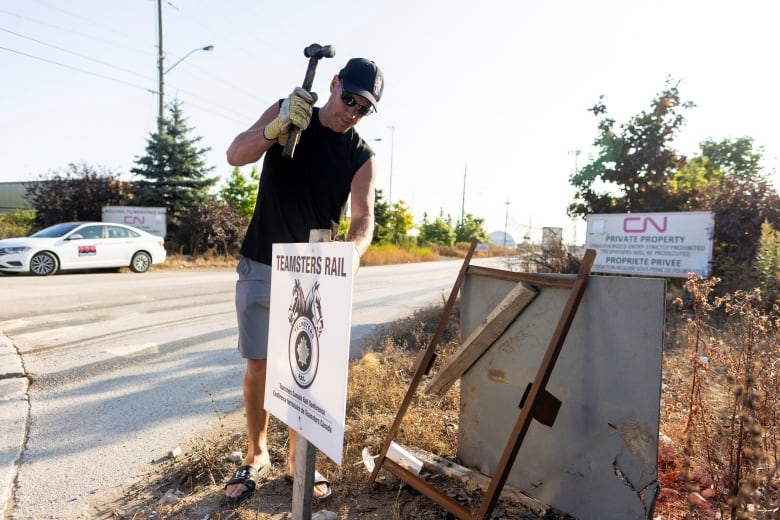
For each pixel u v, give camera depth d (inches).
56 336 218.4
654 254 328.5
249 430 98.0
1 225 732.7
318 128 93.7
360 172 96.5
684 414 112.6
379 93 89.4
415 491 95.4
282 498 92.4
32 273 449.1
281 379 79.7
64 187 719.1
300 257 73.8
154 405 141.9
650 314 71.9
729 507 79.0
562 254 372.8
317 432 68.1
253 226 96.2
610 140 390.9
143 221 705.6
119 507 90.0
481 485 93.8
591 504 79.8
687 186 386.9
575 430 82.4
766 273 266.4
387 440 97.6
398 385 153.7
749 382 77.2
